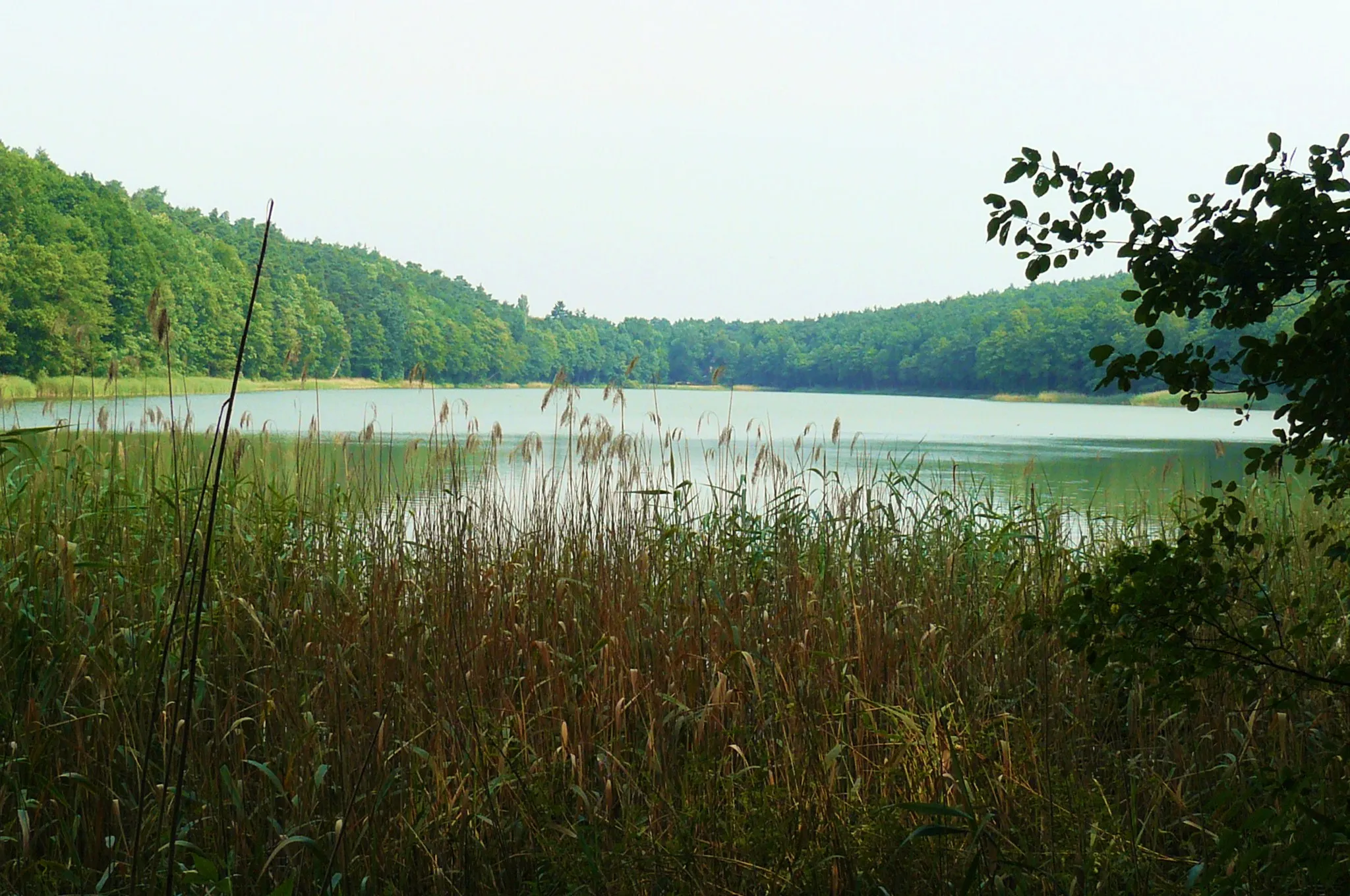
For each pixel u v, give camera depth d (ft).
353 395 200.13
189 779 13.96
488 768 13.76
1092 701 15.89
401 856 12.71
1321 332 7.70
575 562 21.40
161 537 19.81
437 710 14.99
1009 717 14.08
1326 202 7.67
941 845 11.46
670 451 27.71
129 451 25.91
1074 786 12.53
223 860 12.50
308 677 15.90
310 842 11.69
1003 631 17.20
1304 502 21.62
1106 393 257.55
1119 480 50.47
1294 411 8.18
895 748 13.65
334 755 14.03
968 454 72.18
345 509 25.30
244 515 21.76
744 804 12.15
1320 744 13.17
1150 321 8.76
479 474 29.40
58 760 13.87
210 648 16.49
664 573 21.34
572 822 12.82
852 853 11.64
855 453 68.18
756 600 19.21
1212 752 14.70
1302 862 8.20
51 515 19.53
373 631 16.72
